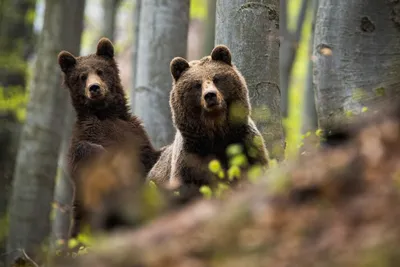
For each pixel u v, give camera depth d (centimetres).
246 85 1401
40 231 2586
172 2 1980
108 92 1666
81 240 996
